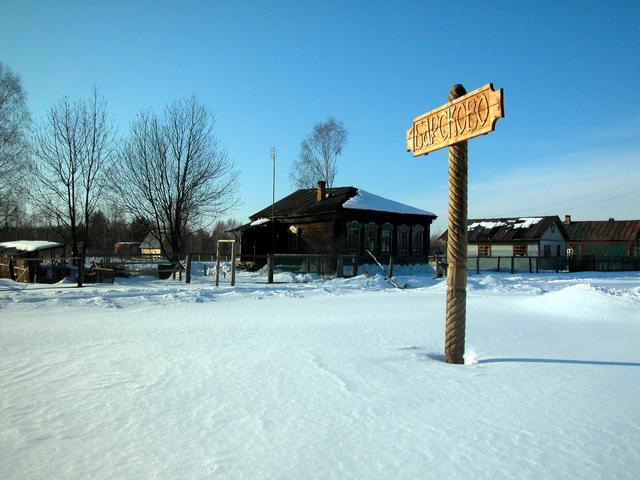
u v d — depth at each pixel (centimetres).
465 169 646
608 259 4362
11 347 723
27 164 3069
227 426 396
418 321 1012
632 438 367
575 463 324
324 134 5000
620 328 929
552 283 2377
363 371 575
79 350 700
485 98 576
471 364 619
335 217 2950
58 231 2877
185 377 549
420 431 383
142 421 409
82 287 1786
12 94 3030
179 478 306
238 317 1085
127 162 2795
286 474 310
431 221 3441
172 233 2869
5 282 2044
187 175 2878
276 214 3338
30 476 311
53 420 413
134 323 983
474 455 337
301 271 2592
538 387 507
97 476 310
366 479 302
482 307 1305
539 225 4681
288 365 604
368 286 2039
